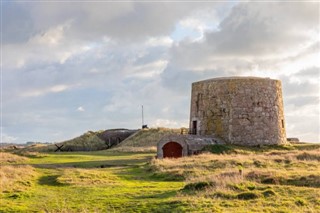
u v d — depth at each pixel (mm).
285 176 25547
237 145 53969
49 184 28375
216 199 19828
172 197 21312
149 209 18891
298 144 58500
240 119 55469
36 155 53469
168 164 36844
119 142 86250
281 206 18188
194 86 60844
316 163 33844
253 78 57188
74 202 21516
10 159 46906
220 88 56938
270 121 57062
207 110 57719
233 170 29391
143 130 83750
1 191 24484
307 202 18922
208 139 52375
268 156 39562
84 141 83750
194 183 23953
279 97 59625
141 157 52000
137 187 26578
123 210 19125
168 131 79875
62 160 48250
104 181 29328
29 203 21359
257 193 20516
